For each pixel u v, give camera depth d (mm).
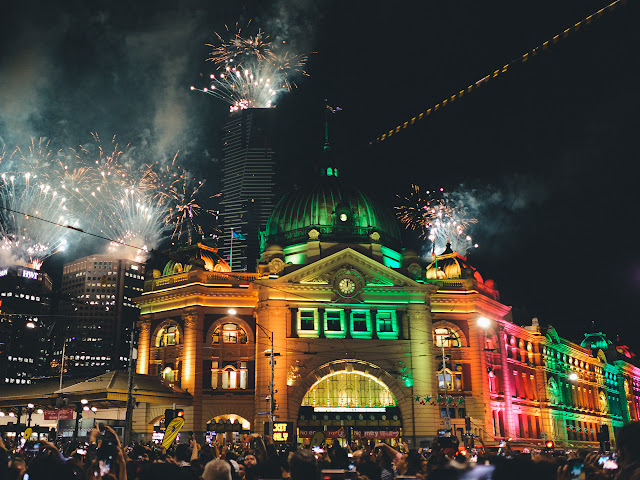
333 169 105625
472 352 91812
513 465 8477
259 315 85562
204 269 91625
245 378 87000
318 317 86250
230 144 186125
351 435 79750
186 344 86875
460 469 9359
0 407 80812
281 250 89000
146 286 94625
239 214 174000
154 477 9297
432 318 90562
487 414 89562
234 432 85000
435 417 83688
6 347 196750
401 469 18172
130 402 55688
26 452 23734
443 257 101938
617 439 9844
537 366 109750
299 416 82625
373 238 93000
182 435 82250
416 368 85250
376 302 87438
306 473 9539
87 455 15797
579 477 11672
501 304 99875
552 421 109375
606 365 143000
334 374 85438
